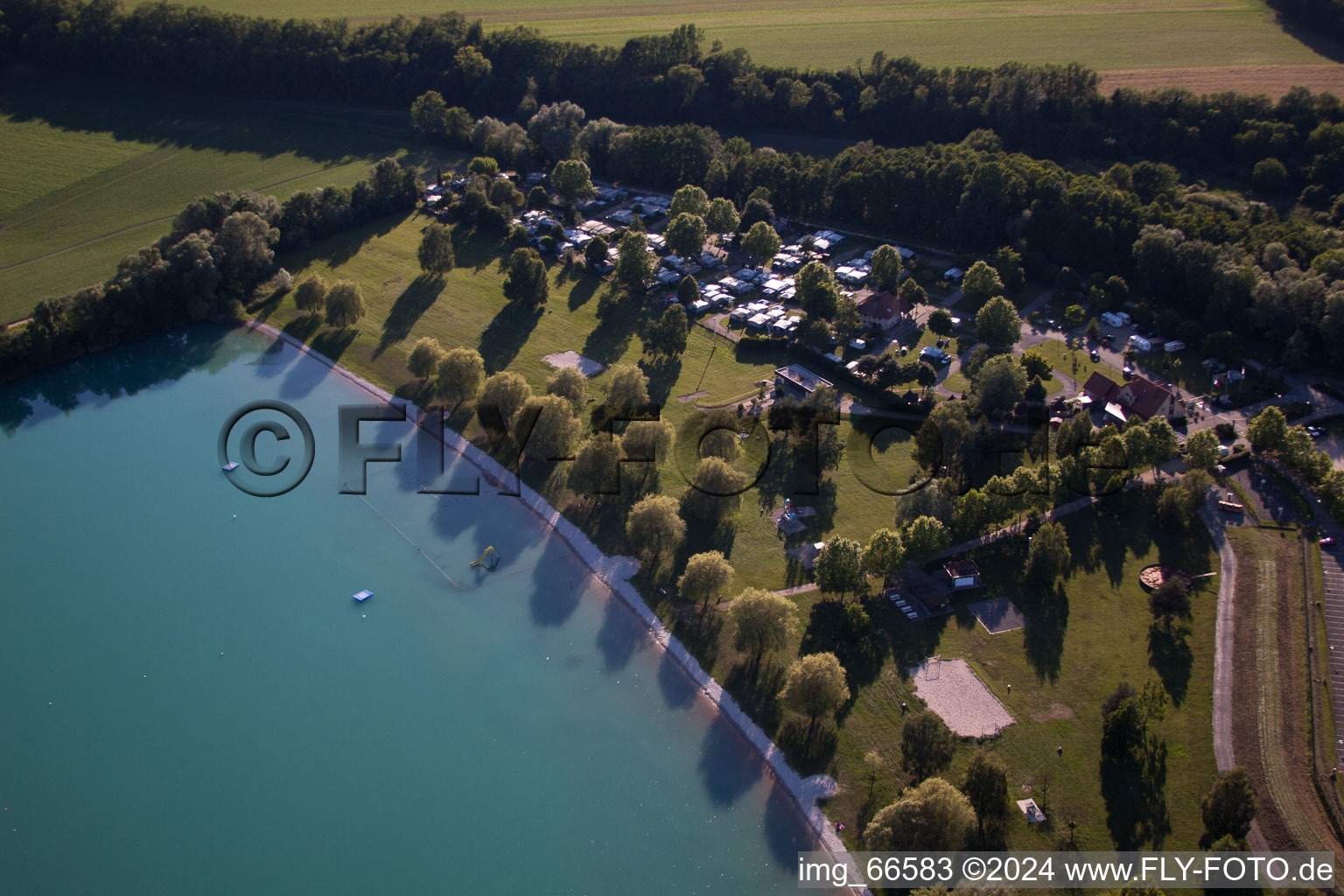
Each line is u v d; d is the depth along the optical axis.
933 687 103.06
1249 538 122.25
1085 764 93.38
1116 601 114.00
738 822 93.12
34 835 93.38
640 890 87.56
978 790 86.94
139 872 89.94
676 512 124.12
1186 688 101.44
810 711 97.19
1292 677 101.31
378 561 128.25
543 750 101.62
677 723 104.06
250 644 115.25
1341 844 84.00
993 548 123.00
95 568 126.62
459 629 117.31
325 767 100.12
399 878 89.19
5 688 108.69
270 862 90.56
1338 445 140.88
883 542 114.25
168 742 102.75
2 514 136.50
